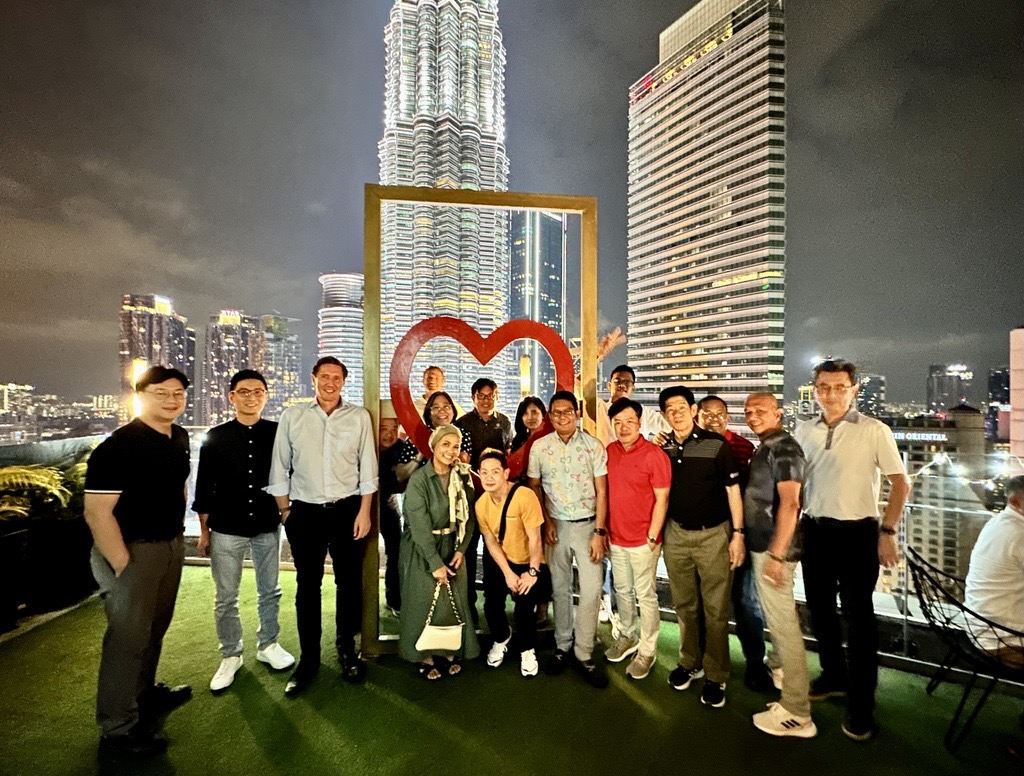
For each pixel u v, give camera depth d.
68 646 3.17
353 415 2.86
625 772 2.13
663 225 83.25
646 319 87.00
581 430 2.95
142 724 2.28
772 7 65.75
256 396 2.80
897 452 2.42
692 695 2.66
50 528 3.64
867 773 2.12
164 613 2.43
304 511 2.72
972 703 2.58
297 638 3.28
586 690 2.71
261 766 2.15
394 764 2.16
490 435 3.71
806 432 2.63
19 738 2.33
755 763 2.18
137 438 2.25
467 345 3.18
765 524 2.45
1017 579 2.29
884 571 3.18
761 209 67.50
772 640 2.41
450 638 2.74
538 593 2.94
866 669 2.33
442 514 2.79
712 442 2.62
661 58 82.12
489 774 2.11
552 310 85.94
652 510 2.79
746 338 70.19
